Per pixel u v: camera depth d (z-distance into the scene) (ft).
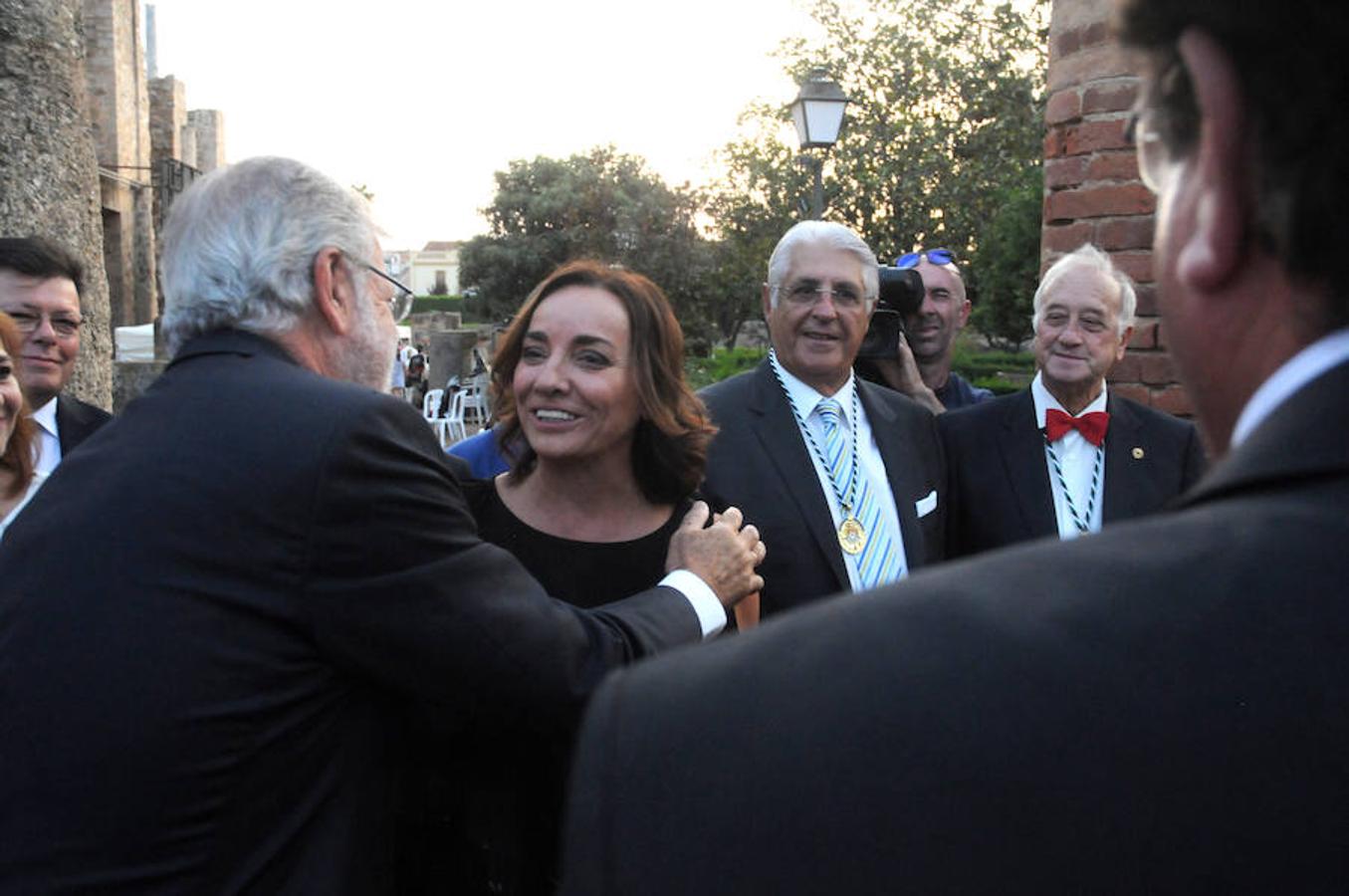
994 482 10.33
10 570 4.75
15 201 17.06
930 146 72.59
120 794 4.34
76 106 18.30
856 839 1.64
